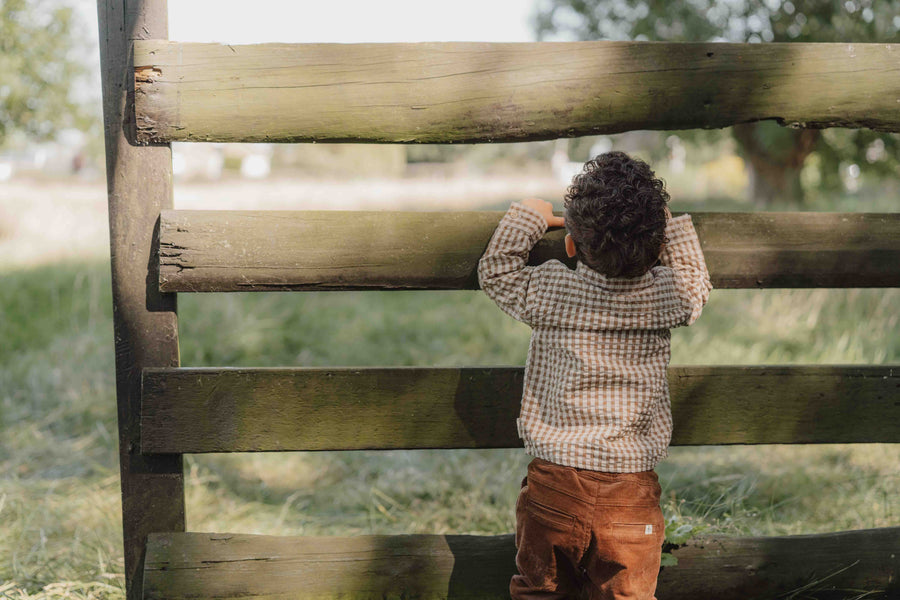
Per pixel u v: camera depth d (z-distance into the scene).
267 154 29.77
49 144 9.09
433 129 2.09
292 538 2.22
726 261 2.16
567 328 1.92
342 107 2.06
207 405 2.12
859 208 8.27
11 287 6.29
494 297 2.03
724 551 2.25
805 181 15.75
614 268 1.85
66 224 9.45
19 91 8.17
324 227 2.10
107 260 7.63
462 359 5.18
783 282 2.18
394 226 2.10
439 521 3.08
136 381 2.14
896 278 2.20
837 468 3.48
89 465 3.58
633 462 1.86
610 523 1.84
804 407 2.21
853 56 2.11
